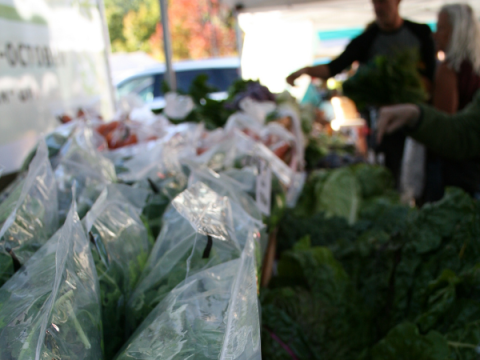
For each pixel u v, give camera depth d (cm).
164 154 104
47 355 43
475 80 224
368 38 274
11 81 145
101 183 88
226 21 1634
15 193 69
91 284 54
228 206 70
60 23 185
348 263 110
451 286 87
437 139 155
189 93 225
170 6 1552
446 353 78
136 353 48
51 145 116
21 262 60
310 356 83
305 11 606
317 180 190
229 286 55
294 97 269
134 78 514
